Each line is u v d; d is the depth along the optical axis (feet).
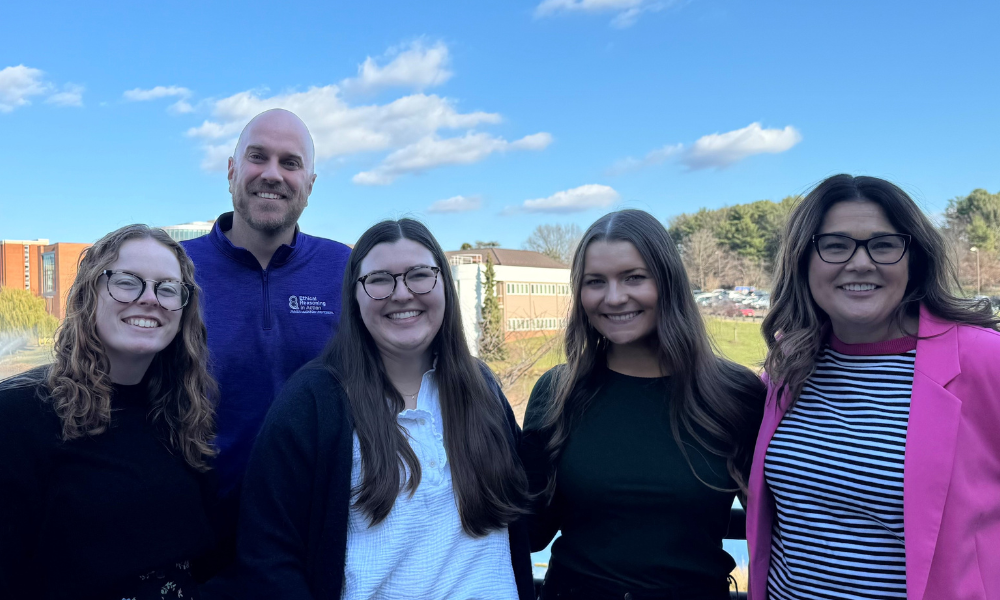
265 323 8.72
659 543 6.51
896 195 5.92
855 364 6.12
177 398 6.37
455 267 114.52
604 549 6.64
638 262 6.85
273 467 5.73
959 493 5.27
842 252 5.94
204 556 6.82
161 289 5.99
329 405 5.99
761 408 7.14
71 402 5.44
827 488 5.78
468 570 6.07
